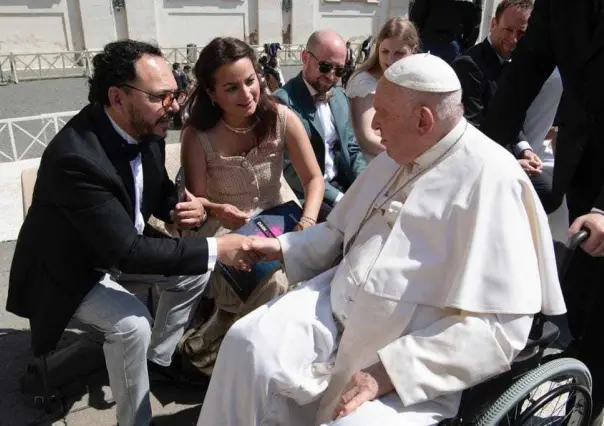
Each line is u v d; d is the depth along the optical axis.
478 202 1.63
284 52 20.05
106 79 1.87
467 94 3.21
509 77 2.57
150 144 2.18
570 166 2.34
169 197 2.46
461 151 1.72
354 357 1.78
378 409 1.54
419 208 1.73
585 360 2.20
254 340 1.76
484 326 1.56
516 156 3.20
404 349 1.59
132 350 2.03
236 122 2.51
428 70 1.64
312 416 1.91
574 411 1.98
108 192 1.88
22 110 10.36
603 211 1.81
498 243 1.60
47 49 17.27
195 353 2.55
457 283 1.60
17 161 5.45
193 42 19.58
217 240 2.08
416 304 1.69
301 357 1.80
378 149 3.23
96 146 1.89
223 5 19.66
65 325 2.02
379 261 1.74
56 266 1.96
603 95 2.16
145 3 18.23
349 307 1.84
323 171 3.14
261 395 1.74
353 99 3.33
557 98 3.25
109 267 2.04
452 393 1.63
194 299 2.42
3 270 3.44
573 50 2.25
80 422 2.30
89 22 17.45
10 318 2.98
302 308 1.88
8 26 16.52
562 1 2.28
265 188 2.65
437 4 4.63
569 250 1.71
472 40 4.95
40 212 1.96
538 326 1.76
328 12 21.42
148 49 1.91
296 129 2.64
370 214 1.95
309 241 2.13
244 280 2.31
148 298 3.02
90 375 2.55
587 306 2.32
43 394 2.37
